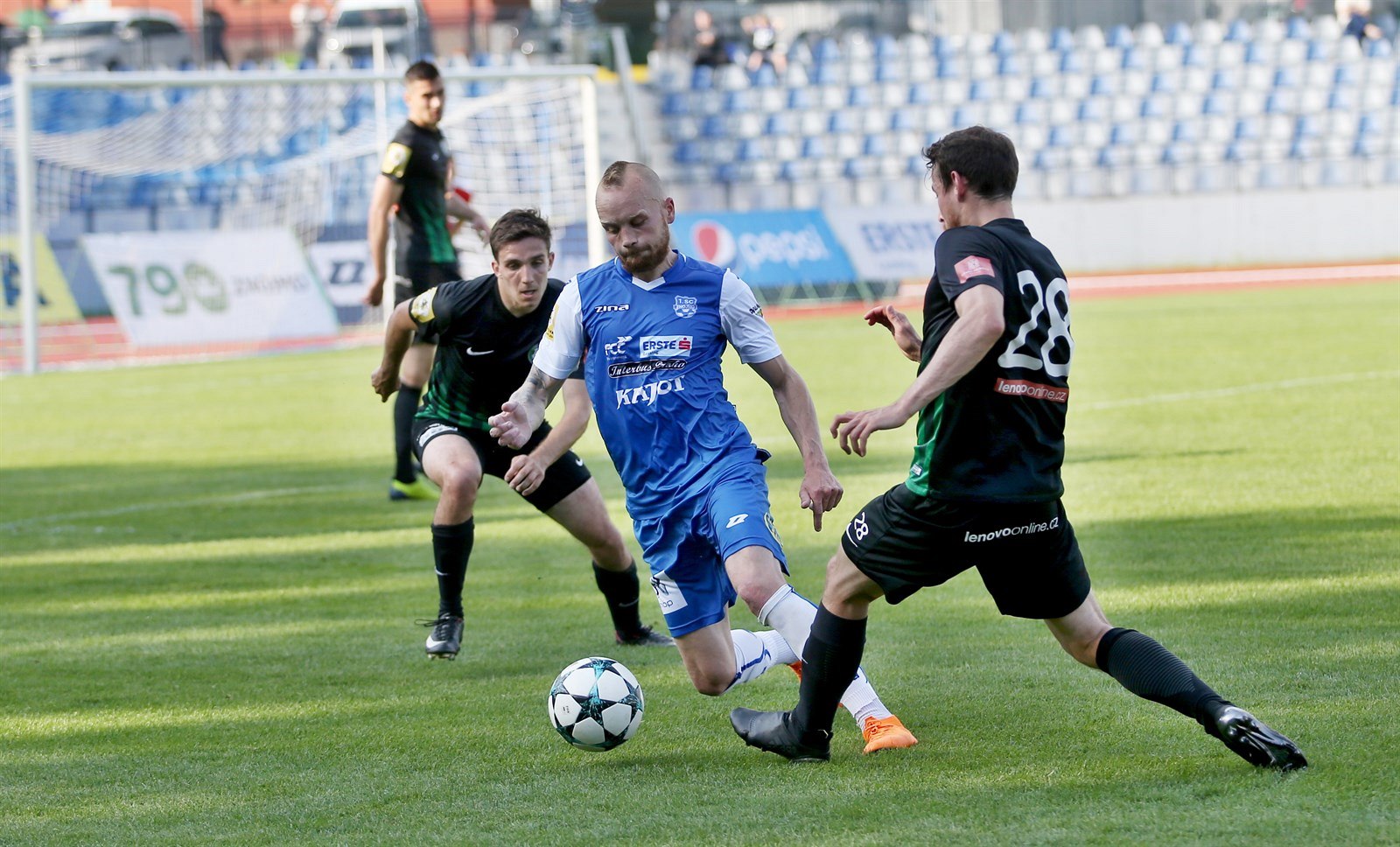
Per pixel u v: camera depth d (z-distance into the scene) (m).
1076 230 103.81
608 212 15.88
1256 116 110.44
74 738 17.50
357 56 106.88
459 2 123.75
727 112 106.31
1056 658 19.53
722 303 16.36
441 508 20.39
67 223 88.81
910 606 23.14
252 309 74.44
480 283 21.27
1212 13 119.12
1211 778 14.22
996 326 13.45
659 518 16.45
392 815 14.32
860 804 14.02
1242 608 21.53
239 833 13.93
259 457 42.88
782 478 35.72
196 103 95.25
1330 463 33.50
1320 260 105.62
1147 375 51.59
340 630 22.95
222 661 21.19
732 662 16.86
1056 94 110.19
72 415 54.28
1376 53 114.25
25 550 30.38
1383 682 17.33
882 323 15.63
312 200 85.19
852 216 88.94
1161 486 31.70
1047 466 14.33
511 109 79.25
